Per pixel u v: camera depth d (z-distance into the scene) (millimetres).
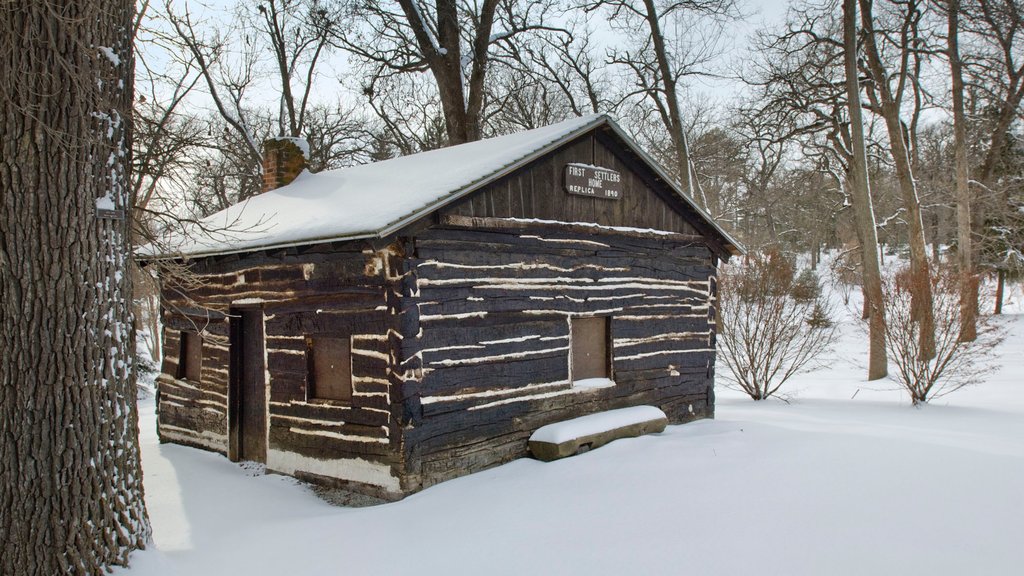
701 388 11391
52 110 4855
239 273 9484
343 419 7977
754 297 14305
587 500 6801
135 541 5289
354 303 7840
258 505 7512
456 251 7945
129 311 5434
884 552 5316
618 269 10039
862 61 20062
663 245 10828
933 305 12617
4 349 4676
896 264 37812
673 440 8992
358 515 6805
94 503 4973
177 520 6941
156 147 9156
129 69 5578
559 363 9102
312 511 7316
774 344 14766
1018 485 6688
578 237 9414
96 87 5105
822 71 19828
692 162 28438
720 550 5480
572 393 9219
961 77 21766
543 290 8922
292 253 8289
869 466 7473
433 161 10422
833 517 6043
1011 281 30578
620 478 7418
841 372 18672
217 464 9445
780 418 11234
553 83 26281
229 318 9750
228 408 9680
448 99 19422
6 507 4645
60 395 4809
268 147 12516
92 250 5047
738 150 25047
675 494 6824
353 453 7848
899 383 14562
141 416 15344
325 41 22141
